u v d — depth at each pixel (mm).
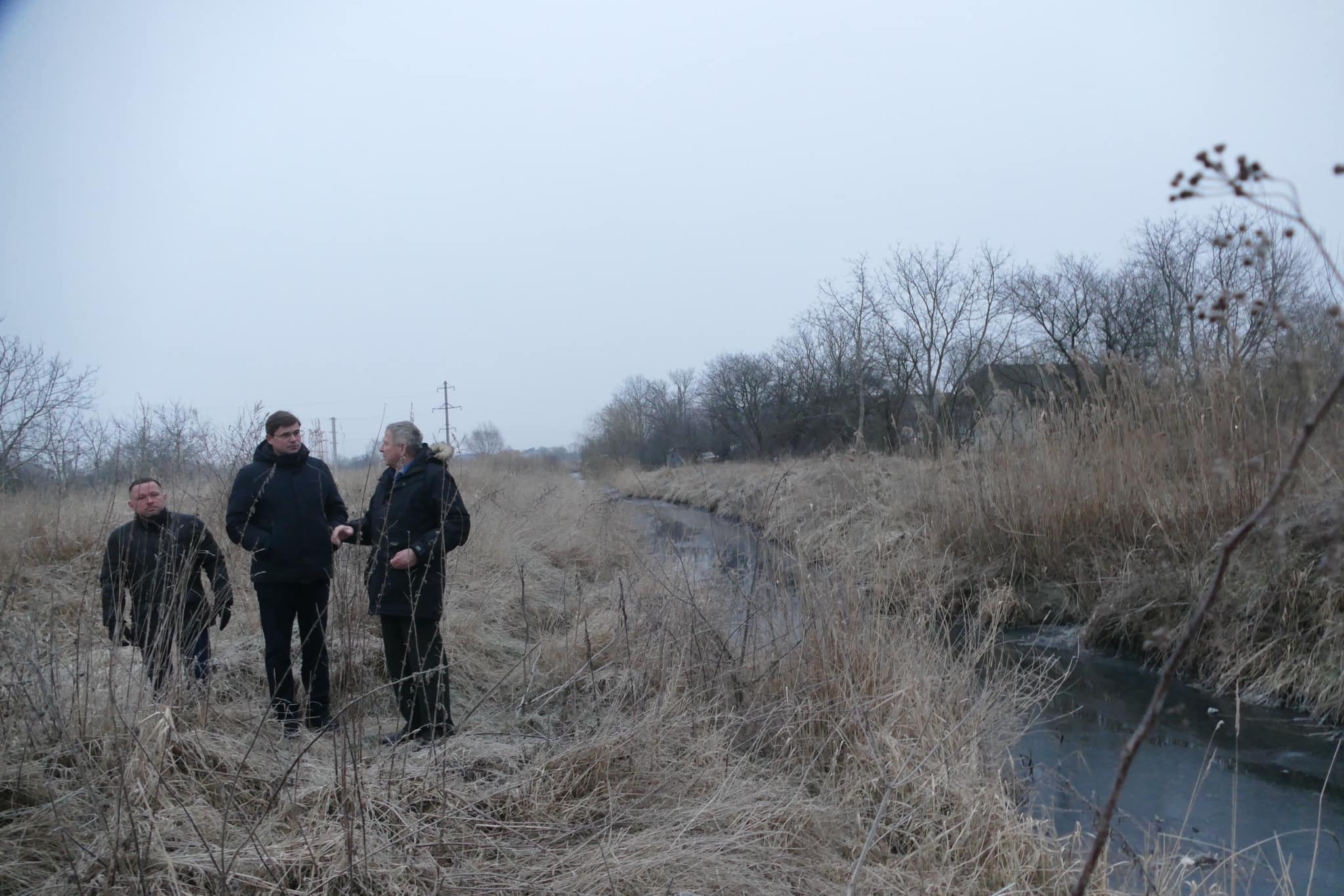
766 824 3305
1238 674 6047
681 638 4664
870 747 3871
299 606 4266
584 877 2836
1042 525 8445
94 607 4328
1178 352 8312
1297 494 6309
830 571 5062
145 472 5699
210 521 5875
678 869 2943
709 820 3289
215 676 4215
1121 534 8086
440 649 4109
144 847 2783
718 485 18078
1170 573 7059
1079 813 4113
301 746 3730
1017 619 7977
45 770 3119
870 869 3146
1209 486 7039
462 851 2969
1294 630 5977
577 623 5477
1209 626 6434
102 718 3324
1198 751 4977
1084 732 5363
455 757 3621
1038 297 26094
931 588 5426
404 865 2807
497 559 8383
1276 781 4535
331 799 3172
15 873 2670
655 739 3787
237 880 2674
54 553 4625
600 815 3379
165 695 3572
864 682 4344
